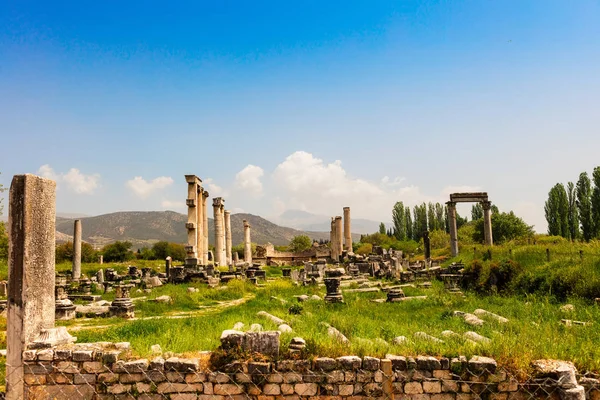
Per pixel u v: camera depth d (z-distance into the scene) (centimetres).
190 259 4356
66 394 904
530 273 2517
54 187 1016
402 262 5134
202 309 2434
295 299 2631
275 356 917
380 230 11931
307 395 882
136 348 1068
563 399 827
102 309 2269
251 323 1667
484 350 951
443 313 1934
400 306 2267
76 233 4141
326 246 8662
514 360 899
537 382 856
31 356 913
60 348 928
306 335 1166
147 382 901
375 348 1000
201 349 1141
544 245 3294
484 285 2716
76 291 3344
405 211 10419
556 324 1528
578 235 6059
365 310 2155
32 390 908
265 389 887
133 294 3027
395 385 882
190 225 4469
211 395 890
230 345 927
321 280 3847
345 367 888
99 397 898
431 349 981
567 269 2319
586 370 904
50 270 993
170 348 1155
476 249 4247
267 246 7900
